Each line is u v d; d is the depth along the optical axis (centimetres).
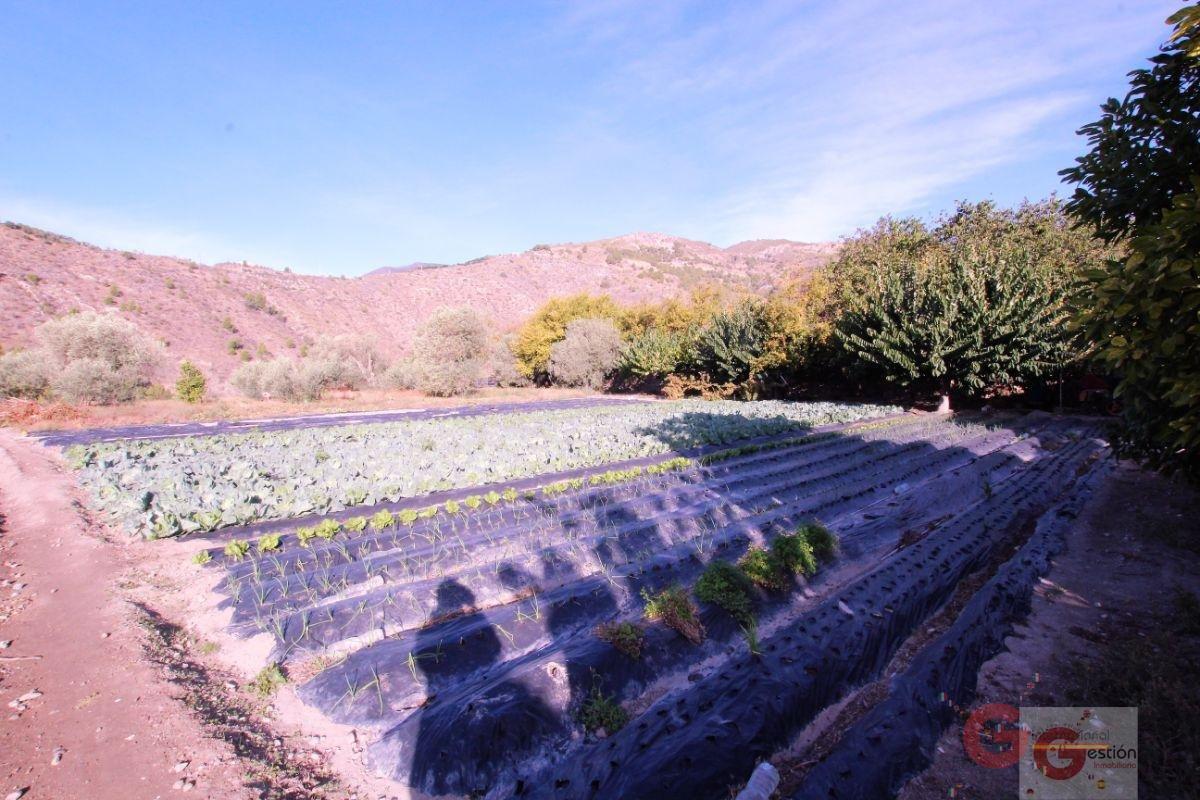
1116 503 750
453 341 3183
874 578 482
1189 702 299
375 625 431
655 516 700
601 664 358
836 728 324
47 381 2152
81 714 321
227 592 493
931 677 339
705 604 442
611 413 1919
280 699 355
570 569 539
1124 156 336
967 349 1598
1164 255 243
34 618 454
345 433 1441
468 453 1108
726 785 271
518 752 298
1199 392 250
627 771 274
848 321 1914
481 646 399
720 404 2242
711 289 3547
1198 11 243
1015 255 1627
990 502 751
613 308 4034
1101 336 295
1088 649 389
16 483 948
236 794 263
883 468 987
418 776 286
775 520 672
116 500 763
